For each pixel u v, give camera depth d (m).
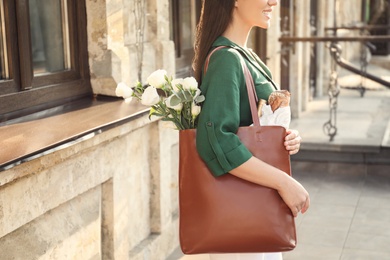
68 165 3.57
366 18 16.97
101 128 3.54
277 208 2.54
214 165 2.53
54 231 3.56
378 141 7.61
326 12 12.11
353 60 16.58
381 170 7.41
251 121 2.68
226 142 2.50
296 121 9.15
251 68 2.66
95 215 4.04
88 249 3.96
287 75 9.41
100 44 4.53
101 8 4.47
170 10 6.00
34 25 4.05
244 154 2.50
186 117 2.70
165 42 5.26
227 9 2.68
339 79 13.73
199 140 2.54
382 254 5.16
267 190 2.54
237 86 2.56
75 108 4.14
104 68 4.55
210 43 2.69
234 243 2.56
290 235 2.56
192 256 5.11
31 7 4.02
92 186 3.88
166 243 5.10
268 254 2.88
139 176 4.70
